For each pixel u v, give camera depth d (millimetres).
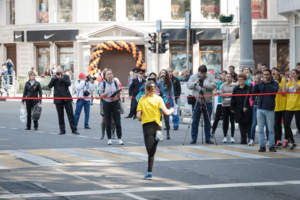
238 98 17141
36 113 21234
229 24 43750
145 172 11688
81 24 44625
